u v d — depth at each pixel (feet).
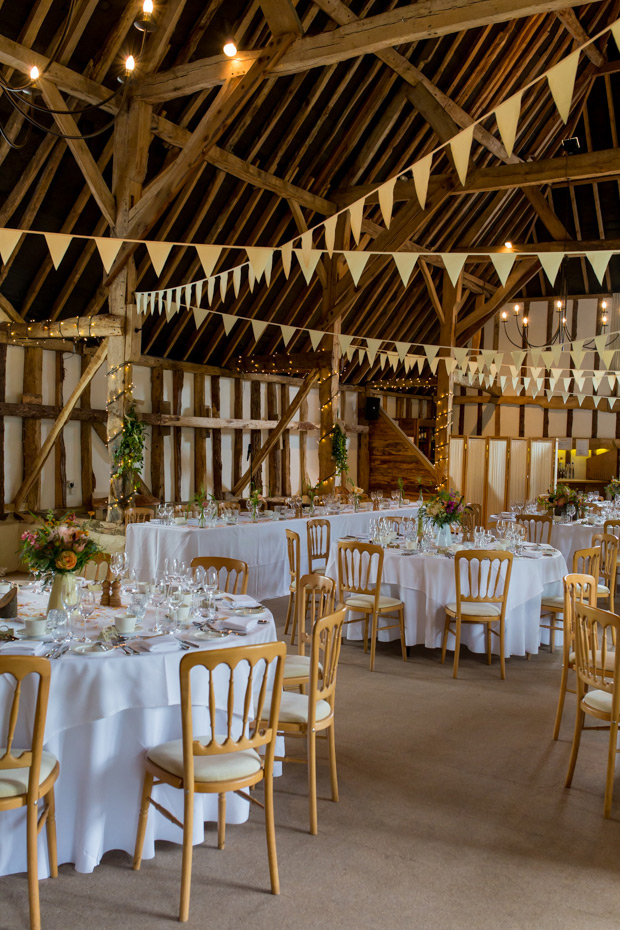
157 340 33.19
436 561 17.76
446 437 39.11
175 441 34.73
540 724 14.10
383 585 18.60
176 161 22.13
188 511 24.81
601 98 38.65
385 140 30.73
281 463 41.42
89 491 31.04
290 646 18.78
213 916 8.00
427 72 28.22
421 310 44.60
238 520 24.49
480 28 27.58
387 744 12.89
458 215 36.96
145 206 22.81
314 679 9.85
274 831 9.31
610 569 20.24
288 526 24.85
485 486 43.42
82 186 24.98
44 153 23.07
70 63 21.52
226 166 25.54
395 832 9.89
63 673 8.80
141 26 14.14
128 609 11.40
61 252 11.82
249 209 29.04
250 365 36.22
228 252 30.53
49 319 28.48
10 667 7.43
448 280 39.22
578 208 44.62
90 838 8.82
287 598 24.21
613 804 10.85
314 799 9.80
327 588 12.44
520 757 12.51
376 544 19.12
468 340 43.04
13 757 7.64
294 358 34.78
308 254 12.38
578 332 49.70
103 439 31.53
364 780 11.45
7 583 12.01
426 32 16.92
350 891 8.51
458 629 16.76
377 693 15.61
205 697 9.66
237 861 9.11
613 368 48.24
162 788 9.32
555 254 10.28
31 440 28.60
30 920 7.58
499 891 8.59
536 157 36.58
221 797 9.34
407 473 46.55
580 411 50.29
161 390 33.50
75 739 8.93
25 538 10.89
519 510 30.27
